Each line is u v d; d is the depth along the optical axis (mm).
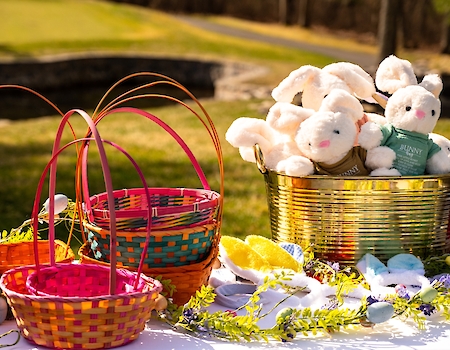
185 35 22516
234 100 10875
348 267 1566
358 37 25312
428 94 1595
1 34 18578
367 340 1315
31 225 1785
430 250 1630
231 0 28906
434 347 1278
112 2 28656
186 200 1646
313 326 1287
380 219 1567
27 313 1201
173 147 7031
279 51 20828
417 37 22688
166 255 1414
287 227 1656
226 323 1283
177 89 16484
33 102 14039
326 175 1561
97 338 1202
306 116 1606
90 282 1374
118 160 6281
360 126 1692
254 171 5918
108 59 17094
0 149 6980
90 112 11508
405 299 1373
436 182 1555
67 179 5473
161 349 1250
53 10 22844
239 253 1612
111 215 1178
